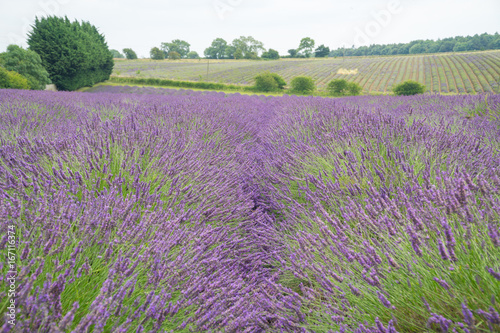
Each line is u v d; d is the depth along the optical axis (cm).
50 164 224
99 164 230
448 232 124
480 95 798
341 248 165
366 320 135
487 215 143
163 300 131
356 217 189
